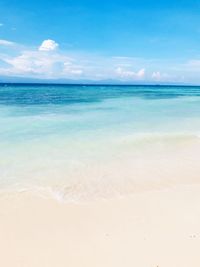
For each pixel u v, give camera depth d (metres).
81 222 5.79
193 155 10.53
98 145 11.69
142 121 18.28
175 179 8.20
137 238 5.19
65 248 4.93
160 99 40.88
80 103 31.61
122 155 10.41
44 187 7.49
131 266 4.47
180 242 5.05
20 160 9.55
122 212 6.21
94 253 4.79
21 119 18.05
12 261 4.61
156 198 6.93
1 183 7.66
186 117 20.36
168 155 10.51
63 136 13.23
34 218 5.93
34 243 5.08
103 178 8.20
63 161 9.56
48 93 56.94
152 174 8.57
